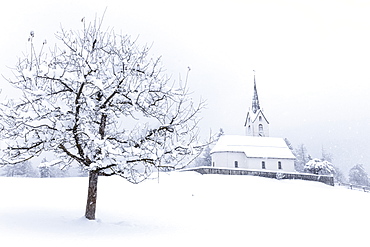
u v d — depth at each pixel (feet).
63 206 51.90
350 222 52.39
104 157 37.27
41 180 87.35
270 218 52.95
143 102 40.91
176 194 75.77
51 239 29.09
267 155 182.60
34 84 36.81
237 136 195.52
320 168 182.39
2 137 35.99
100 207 55.11
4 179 83.05
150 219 47.57
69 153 38.42
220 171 143.64
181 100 40.57
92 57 38.99
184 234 36.14
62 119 37.68
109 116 44.09
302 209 66.54
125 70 39.04
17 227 32.63
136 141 39.70
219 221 47.91
